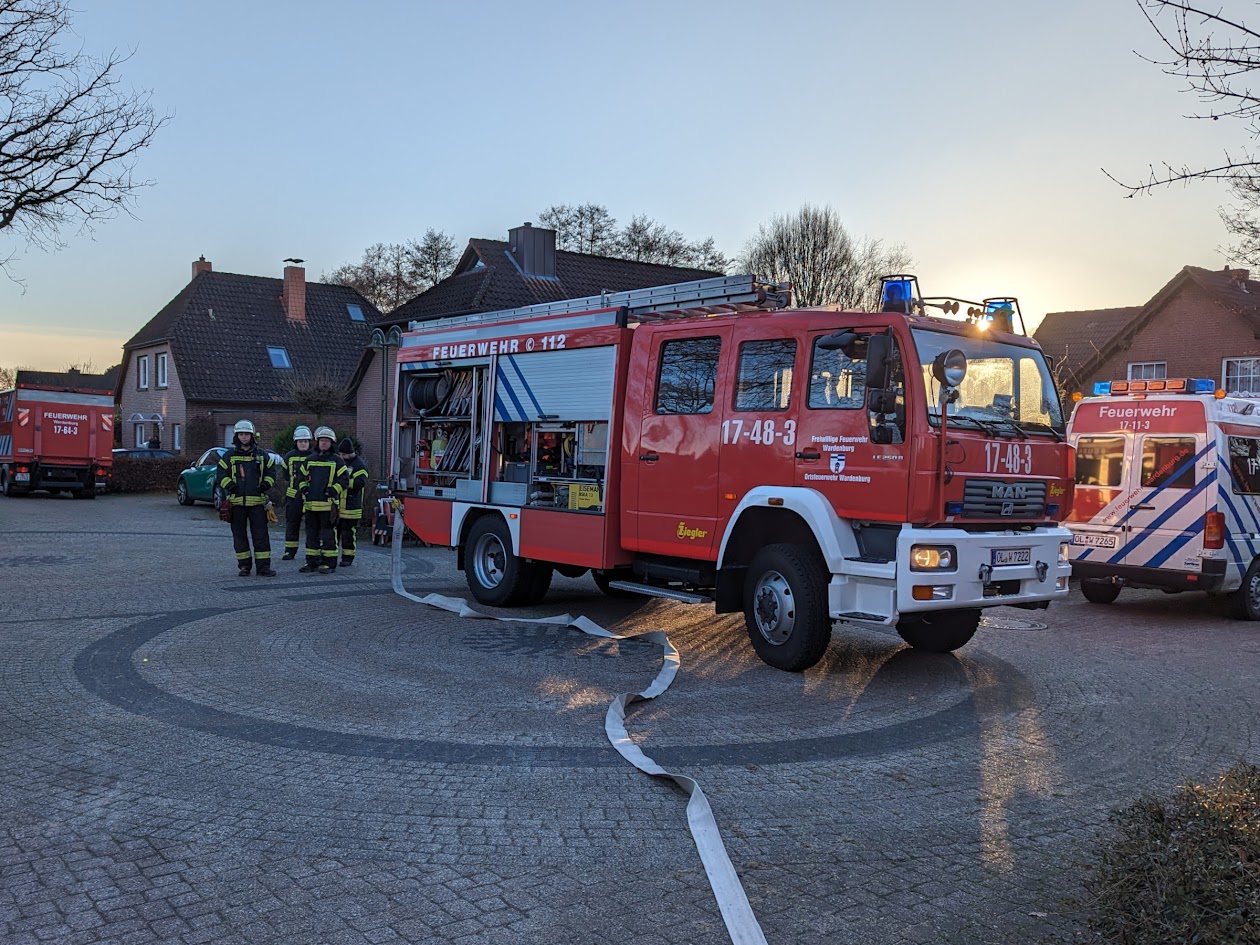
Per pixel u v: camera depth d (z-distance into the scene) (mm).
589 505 8750
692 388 7980
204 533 17125
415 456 11086
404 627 8734
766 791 4836
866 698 6656
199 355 36094
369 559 14023
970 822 4492
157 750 5289
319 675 6906
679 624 9273
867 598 6750
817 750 5500
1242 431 10906
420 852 4043
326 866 3896
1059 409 7789
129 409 41000
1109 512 11203
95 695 6340
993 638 9188
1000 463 6938
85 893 3635
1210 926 2793
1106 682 7426
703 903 3631
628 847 4129
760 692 6738
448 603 9773
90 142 15062
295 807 4508
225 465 11633
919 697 6727
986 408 7141
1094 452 11406
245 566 11828
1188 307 28812
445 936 3350
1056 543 7301
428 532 10750
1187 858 3057
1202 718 6438
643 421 8320
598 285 28047
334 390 31234
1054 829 4426
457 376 10531
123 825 4281
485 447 9977
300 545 15242
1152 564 10836
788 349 7316
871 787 4930
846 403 6941
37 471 26344
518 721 5875
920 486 6508
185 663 7211
